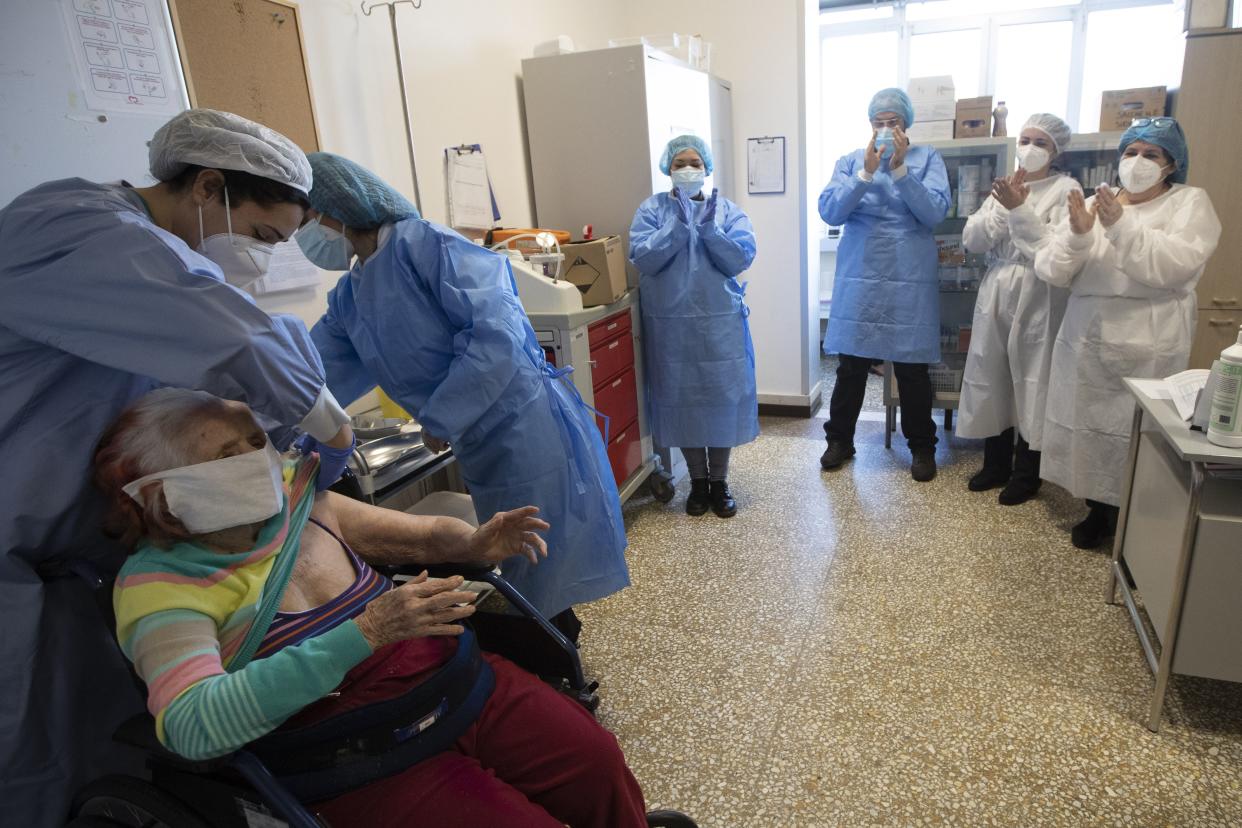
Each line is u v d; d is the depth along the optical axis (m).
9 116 1.33
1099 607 2.18
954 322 3.63
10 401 0.95
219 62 1.73
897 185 2.91
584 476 1.81
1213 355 3.17
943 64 5.08
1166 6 4.60
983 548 2.57
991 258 2.97
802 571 2.51
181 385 0.92
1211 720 1.71
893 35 5.07
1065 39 4.84
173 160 1.02
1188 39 2.92
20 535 0.96
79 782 1.06
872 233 3.02
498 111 2.90
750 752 1.71
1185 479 1.65
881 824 1.50
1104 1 4.68
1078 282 2.36
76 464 0.98
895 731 1.75
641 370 3.04
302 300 2.03
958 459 3.41
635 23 3.97
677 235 2.63
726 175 3.79
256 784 0.81
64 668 1.02
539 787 1.09
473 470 1.76
